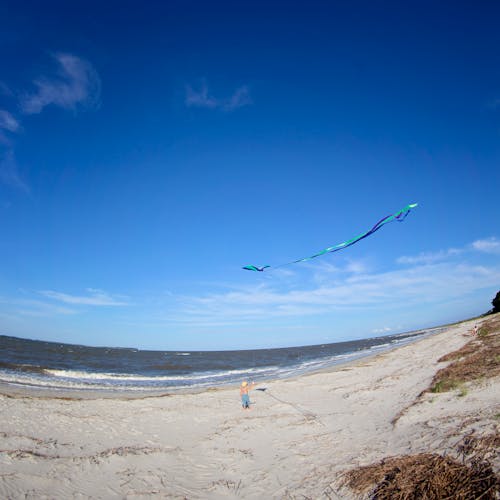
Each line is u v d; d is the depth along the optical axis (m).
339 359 49.03
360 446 9.32
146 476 8.67
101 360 61.12
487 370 14.81
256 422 13.40
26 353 60.88
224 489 7.80
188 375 37.75
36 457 9.59
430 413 10.76
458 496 5.23
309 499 6.72
